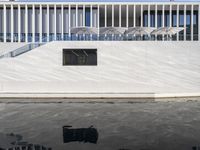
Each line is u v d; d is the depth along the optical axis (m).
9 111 24.56
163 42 32.38
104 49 32.44
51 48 32.50
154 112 23.91
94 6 40.62
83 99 30.98
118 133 17.30
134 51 32.34
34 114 23.25
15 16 40.44
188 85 32.41
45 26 40.66
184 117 21.98
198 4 40.06
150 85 32.31
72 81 32.50
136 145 14.81
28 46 33.47
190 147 14.53
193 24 41.53
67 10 40.72
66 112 24.09
